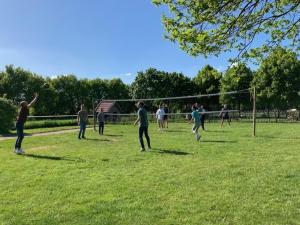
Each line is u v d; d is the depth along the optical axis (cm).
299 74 4903
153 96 6694
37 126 3438
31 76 7194
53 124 3662
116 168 1215
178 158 1382
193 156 1419
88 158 1422
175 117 4700
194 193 901
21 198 890
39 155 1514
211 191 916
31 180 1062
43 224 723
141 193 910
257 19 754
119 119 4175
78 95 7825
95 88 7988
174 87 6594
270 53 851
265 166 1192
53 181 1045
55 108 7575
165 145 1758
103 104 5753
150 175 1100
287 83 4897
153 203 830
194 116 1947
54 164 1304
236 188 936
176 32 746
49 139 2167
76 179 1063
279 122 4241
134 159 1379
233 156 1398
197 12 727
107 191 933
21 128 1591
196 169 1170
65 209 803
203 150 1564
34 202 858
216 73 862
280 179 1015
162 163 1288
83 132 2220
